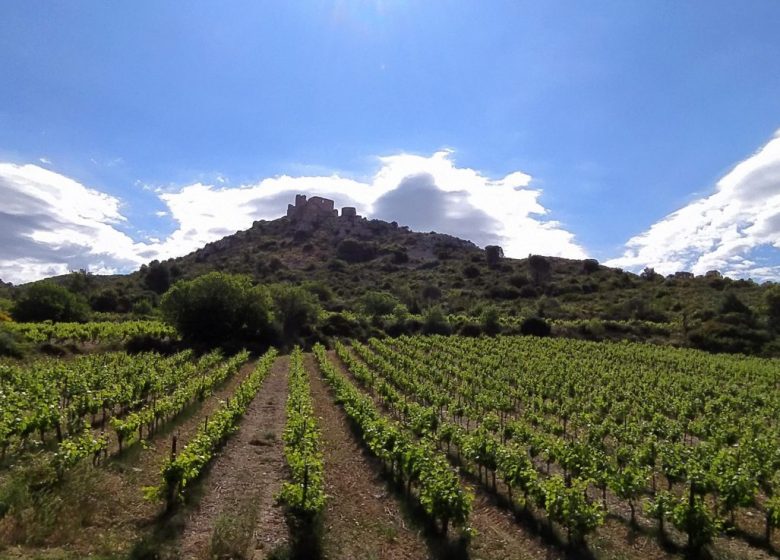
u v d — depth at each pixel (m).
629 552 9.64
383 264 119.06
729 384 31.06
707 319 62.19
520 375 32.25
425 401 24.66
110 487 10.44
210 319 47.25
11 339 33.38
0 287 97.25
